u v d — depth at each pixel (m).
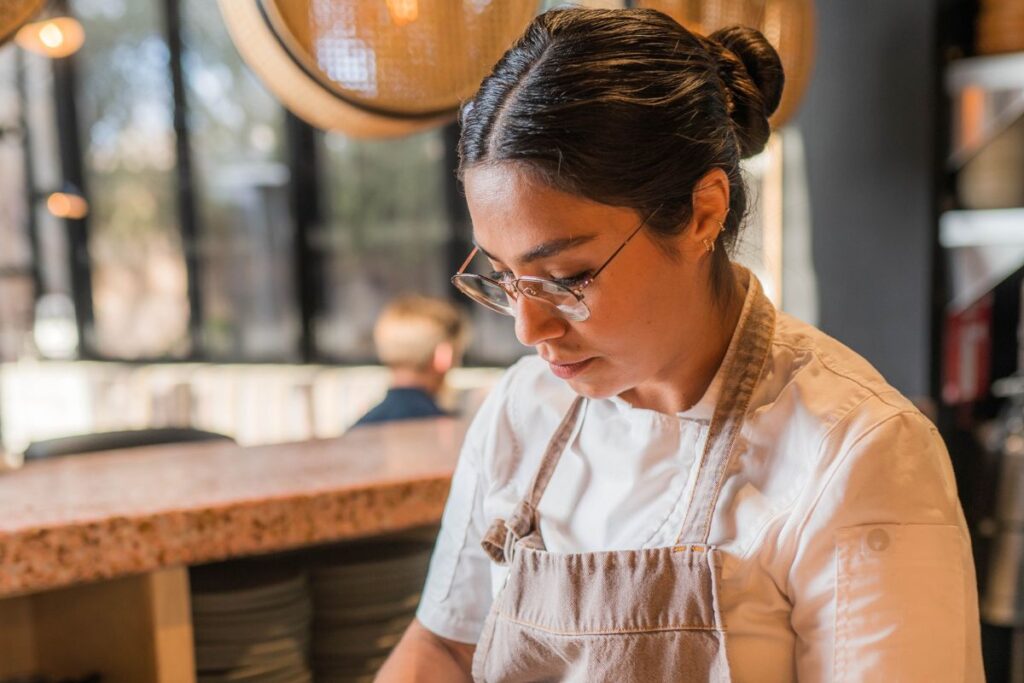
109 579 1.26
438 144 4.48
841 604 0.81
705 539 0.88
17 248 5.33
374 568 1.35
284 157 4.83
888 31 2.60
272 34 1.38
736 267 0.99
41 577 1.11
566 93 0.78
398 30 1.44
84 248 5.30
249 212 4.95
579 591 0.93
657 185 0.80
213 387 4.94
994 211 2.50
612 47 0.80
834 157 2.78
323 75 1.42
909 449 0.83
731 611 0.87
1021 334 2.57
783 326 0.95
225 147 4.96
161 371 5.14
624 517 0.97
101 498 1.27
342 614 1.35
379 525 1.31
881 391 0.87
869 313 2.71
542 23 0.84
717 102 0.84
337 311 4.84
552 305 0.83
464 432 1.81
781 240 2.84
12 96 5.23
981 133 2.50
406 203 4.60
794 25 1.92
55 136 5.25
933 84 2.51
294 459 1.55
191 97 4.99
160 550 1.17
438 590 1.15
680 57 0.83
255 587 1.26
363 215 4.71
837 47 2.74
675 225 0.82
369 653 1.35
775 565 0.86
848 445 0.84
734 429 0.90
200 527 1.19
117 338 5.32
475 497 1.12
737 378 0.92
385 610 1.36
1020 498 2.30
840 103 2.74
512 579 1.00
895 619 0.79
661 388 0.96
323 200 4.79
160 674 1.20
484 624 1.06
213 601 1.25
